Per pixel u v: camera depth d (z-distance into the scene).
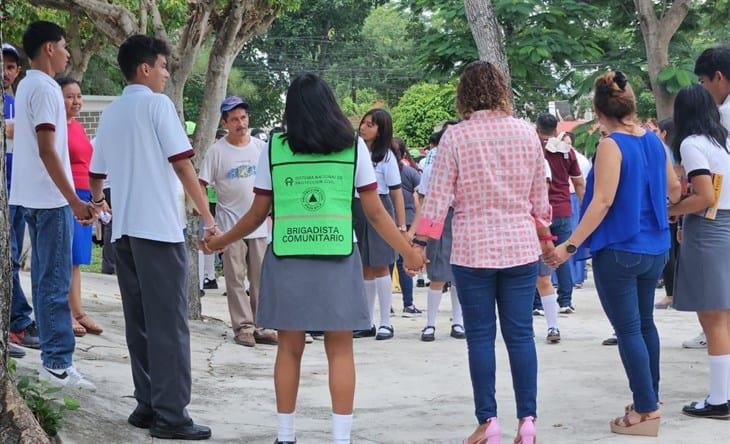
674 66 17.34
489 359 5.83
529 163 5.79
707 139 6.53
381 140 10.09
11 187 6.70
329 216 5.26
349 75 47.56
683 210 6.54
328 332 5.41
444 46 16.81
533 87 17.44
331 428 6.58
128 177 5.77
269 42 43.69
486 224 5.73
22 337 7.67
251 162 9.68
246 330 9.88
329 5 44.22
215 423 6.47
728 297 6.46
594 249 6.20
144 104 5.80
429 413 7.06
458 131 5.79
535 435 5.94
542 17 16.38
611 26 19.05
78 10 10.91
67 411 5.83
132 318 6.00
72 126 8.38
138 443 5.70
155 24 10.73
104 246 14.71
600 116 6.28
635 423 6.24
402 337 10.81
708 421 6.57
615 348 9.66
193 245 11.15
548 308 10.10
